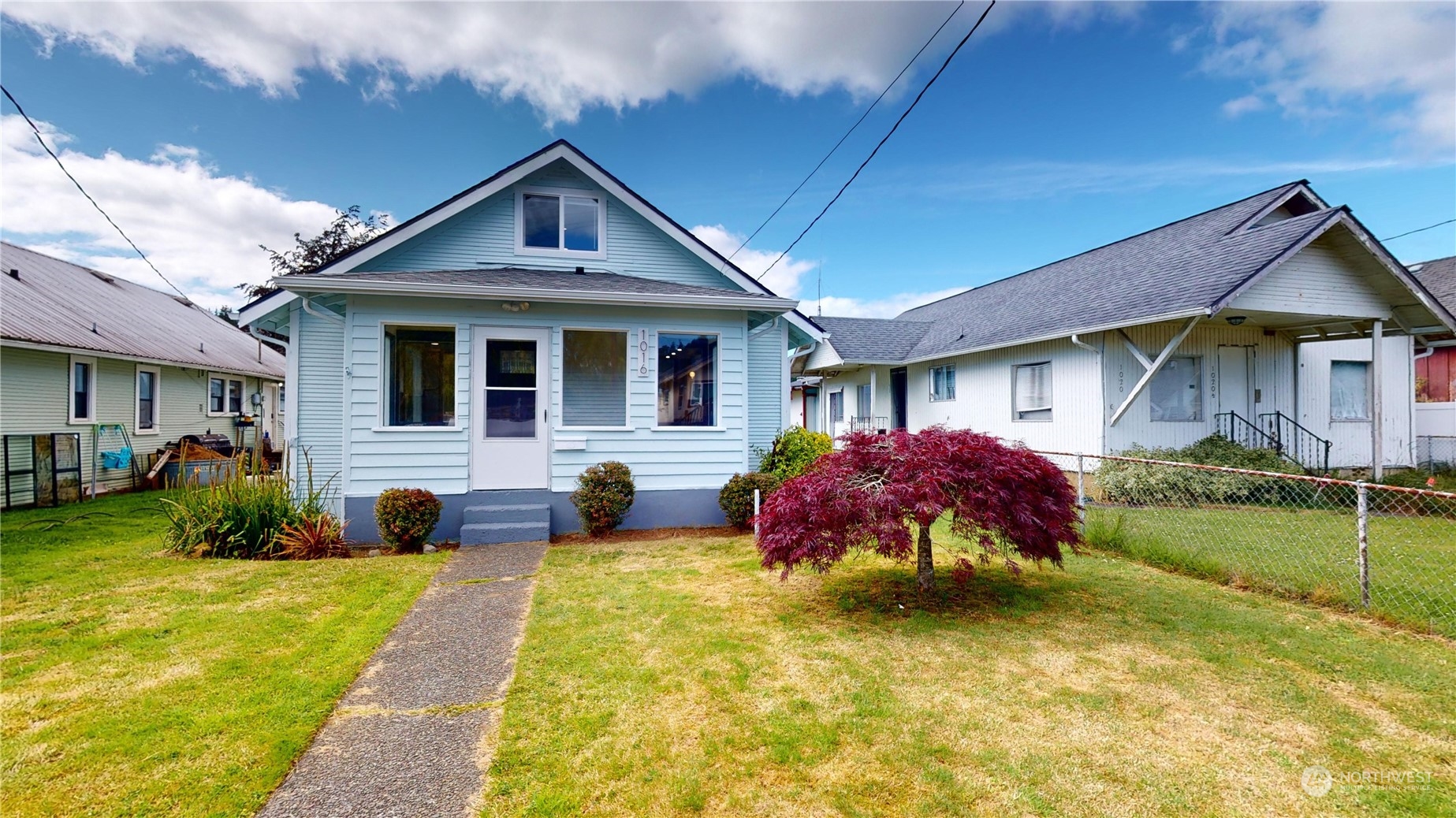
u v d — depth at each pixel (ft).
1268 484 28.60
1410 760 8.14
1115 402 33.96
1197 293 28.63
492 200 29.76
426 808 7.45
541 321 24.67
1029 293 48.26
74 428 38.93
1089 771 7.98
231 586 16.87
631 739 8.91
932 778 7.86
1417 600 14.46
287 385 27.81
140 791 7.70
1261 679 10.61
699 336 26.40
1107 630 13.07
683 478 25.96
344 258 27.07
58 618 14.16
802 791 7.63
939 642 12.51
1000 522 13.41
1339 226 29.04
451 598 15.93
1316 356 38.09
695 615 14.32
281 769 8.23
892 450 14.75
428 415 24.12
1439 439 42.39
